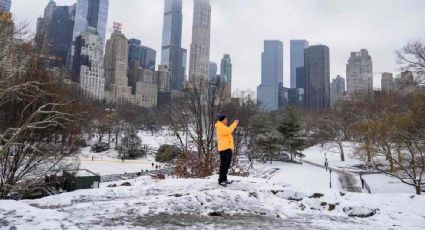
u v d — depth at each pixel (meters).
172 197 7.71
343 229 6.27
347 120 71.06
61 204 7.85
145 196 8.48
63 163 26.69
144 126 103.56
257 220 6.55
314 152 75.88
